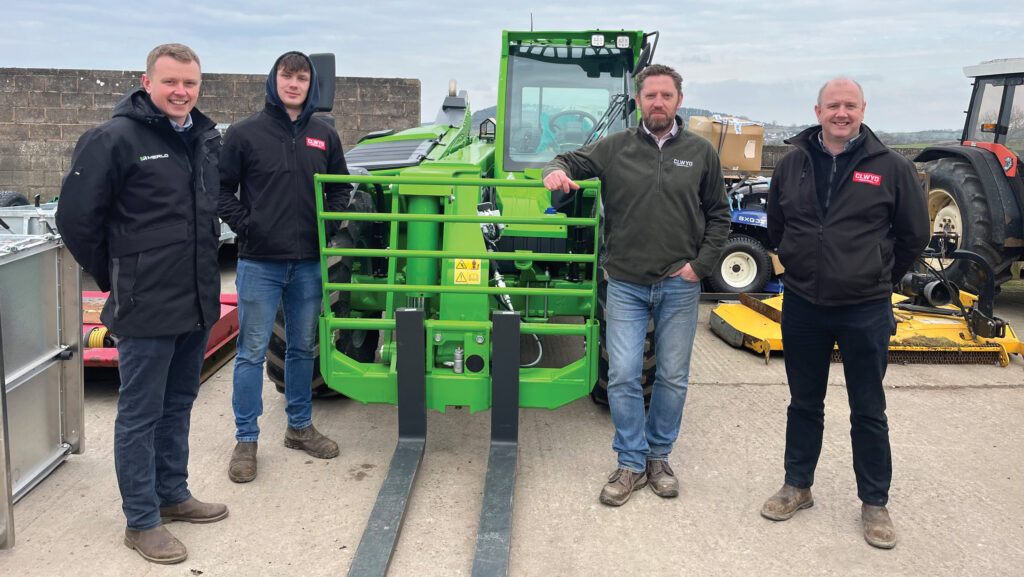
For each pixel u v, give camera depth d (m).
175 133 2.51
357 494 3.19
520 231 3.93
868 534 2.83
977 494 3.25
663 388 3.20
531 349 5.41
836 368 5.17
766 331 5.44
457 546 2.78
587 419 4.15
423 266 3.66
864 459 2.86
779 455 3.67
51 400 3.31
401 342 3.26
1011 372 5.07
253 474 3.30
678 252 3.05
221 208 3.14
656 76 2.94
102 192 2.38
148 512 2.65
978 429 4.03
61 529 2.85
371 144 5.61
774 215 3.00
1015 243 6.61
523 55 4.73
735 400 4.48
